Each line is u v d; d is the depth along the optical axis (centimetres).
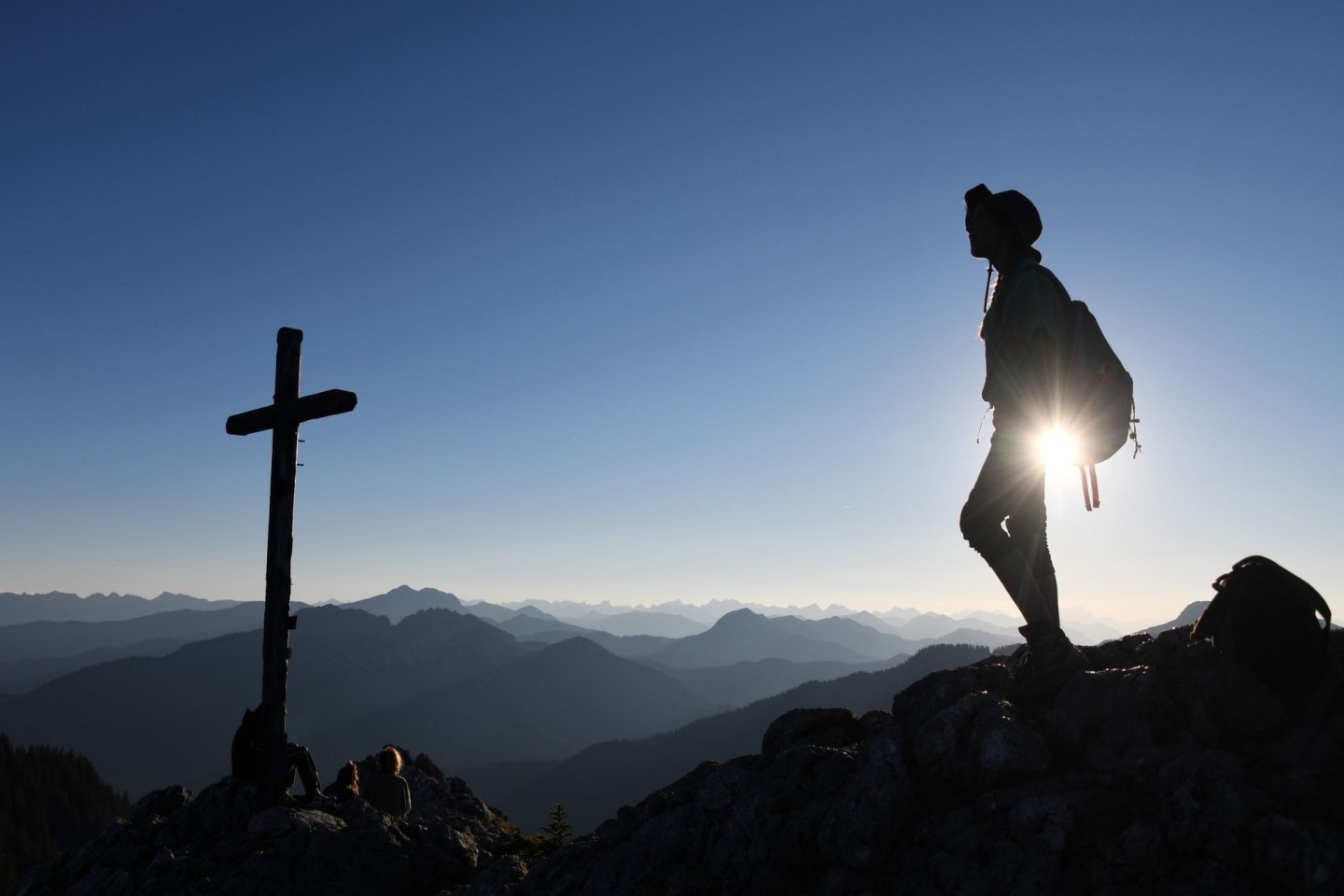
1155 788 453
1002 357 537
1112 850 430
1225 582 494
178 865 1188
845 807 518
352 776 1474
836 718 703
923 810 517
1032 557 559
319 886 1113
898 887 477
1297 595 451
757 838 571
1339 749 426
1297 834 385
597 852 705
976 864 457
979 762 506
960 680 634
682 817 638
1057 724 516
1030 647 571
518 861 907
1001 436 549
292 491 1391
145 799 1481
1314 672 446
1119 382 504
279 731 1334
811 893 525
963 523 579
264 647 1347
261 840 1206
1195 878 402
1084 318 517
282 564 1366
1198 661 523
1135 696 506
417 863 1166
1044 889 427
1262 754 449
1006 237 570
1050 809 455
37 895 1288
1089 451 515
